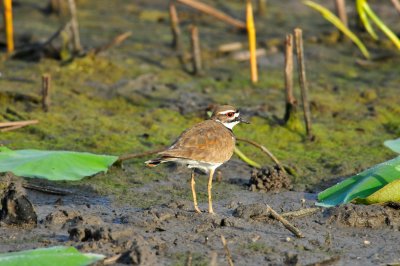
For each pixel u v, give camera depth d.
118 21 22.94
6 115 15.88
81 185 13.12
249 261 10.18
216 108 13.49
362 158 14.88
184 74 19.02
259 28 22.55
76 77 18.22
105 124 15.88
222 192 13.15
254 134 15.83
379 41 21.39
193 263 10.04
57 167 12.36
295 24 23.05
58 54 19.16
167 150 11.84
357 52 20.89
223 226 11.31
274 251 10.55
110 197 12.68
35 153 12.87
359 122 16.64
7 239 10.63
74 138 15.10
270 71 19.47
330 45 21.34
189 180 13.65
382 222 11.74
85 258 9.60
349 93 18.16
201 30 22.36
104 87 17.80
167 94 17.67
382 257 10.56
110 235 10.37
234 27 22.67
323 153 15.12
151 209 11.75
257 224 11.48
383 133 16.23
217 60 20.08
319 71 19.50
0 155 12.73
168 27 22.67
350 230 11.52
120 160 13.89
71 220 11.30
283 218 11.34
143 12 23.66
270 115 16.67
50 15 23.17
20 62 18.95
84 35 21.34
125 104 17.06
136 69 18.95
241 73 19.27
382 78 19.25
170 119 16.41
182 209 12.10
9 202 11.18
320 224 11.68
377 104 17.58
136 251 9.89
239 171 14.18
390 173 12.37
